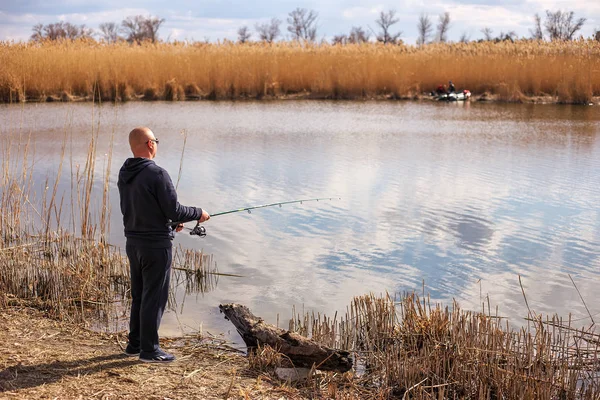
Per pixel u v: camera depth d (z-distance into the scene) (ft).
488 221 32.68
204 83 103.81
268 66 107.55
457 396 16.12
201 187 39.58
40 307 20.77
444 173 44.65
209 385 15.53
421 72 111.14
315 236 30.01
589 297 23.18
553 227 31.63
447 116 80.79
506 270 25.88
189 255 27.09
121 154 50.85
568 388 15.94
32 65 93.56
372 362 17.79
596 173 44.68
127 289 23.04
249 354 17.74
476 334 17.60
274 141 58.75
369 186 40.45
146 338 16.25
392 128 68.74
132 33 276.41
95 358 16.69
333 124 71.72
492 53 117.50
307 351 17.15
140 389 14.99
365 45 131.23
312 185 40.55
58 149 52.19
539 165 47.75
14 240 27.45
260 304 22.24
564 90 99.86
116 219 32.35
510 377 15.90
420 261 26.76
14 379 15.08
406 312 19.26
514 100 102.22
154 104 92.43
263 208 34.88
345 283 24.30
